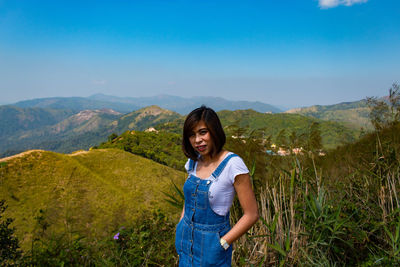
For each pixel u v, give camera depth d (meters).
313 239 1.74
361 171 2.58
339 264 1.71
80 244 2.71
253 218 1.34
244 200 1.34
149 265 2.44
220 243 1.37
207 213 1.41
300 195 2.11
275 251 1.87
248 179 1.35
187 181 1.54
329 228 1.64
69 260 2.37
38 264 2.20
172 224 3.14
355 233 1.75
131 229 3.04
